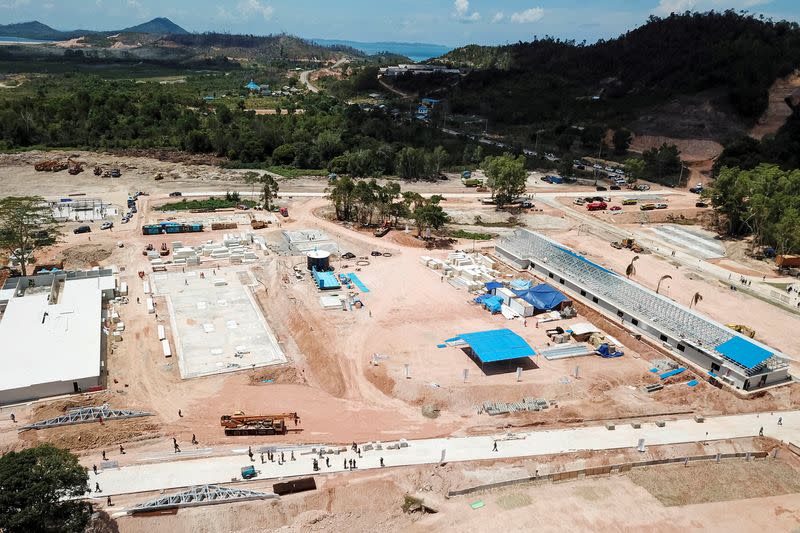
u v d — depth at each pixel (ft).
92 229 442.91
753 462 212.23
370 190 469.98
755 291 367.25
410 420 228.22
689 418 234.99
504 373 257.96
